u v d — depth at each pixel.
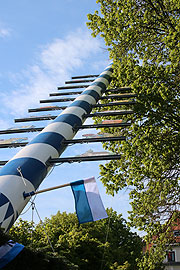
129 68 11.76
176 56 10.19
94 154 5.57
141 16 11.81
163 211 10.75
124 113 8.03
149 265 10.63
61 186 4.70
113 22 11.73
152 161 10.41
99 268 20.23
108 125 7.16
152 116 11.40
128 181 11.09
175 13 11.20
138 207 11.05
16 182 4.63
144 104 11.60
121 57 11.91
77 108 8.03
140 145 10.76
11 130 7.51
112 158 5.45
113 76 12.51
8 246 3.34
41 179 5.27
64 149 6.48
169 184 10.63
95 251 20.41
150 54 12.22
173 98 11.17
